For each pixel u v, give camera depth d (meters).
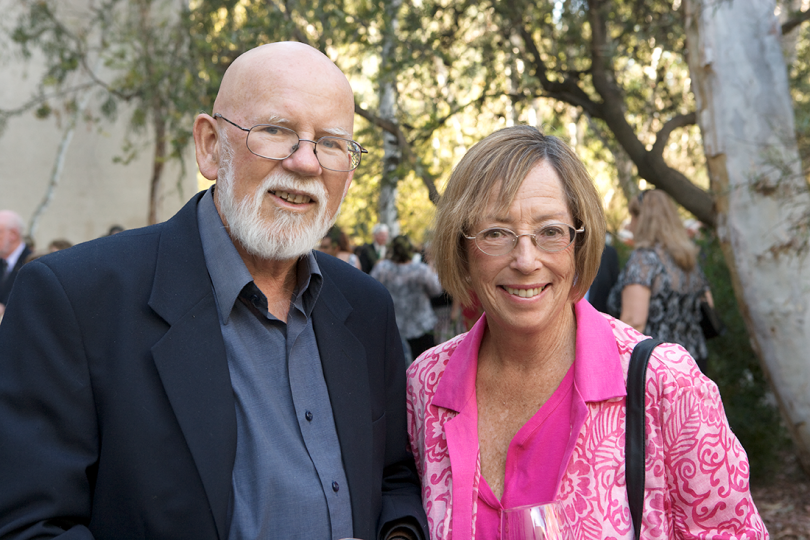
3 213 6.23
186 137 6.33
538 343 1.57
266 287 1.62
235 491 1.41
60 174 9.62
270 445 1.46
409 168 4.55
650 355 1.47
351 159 1.64
